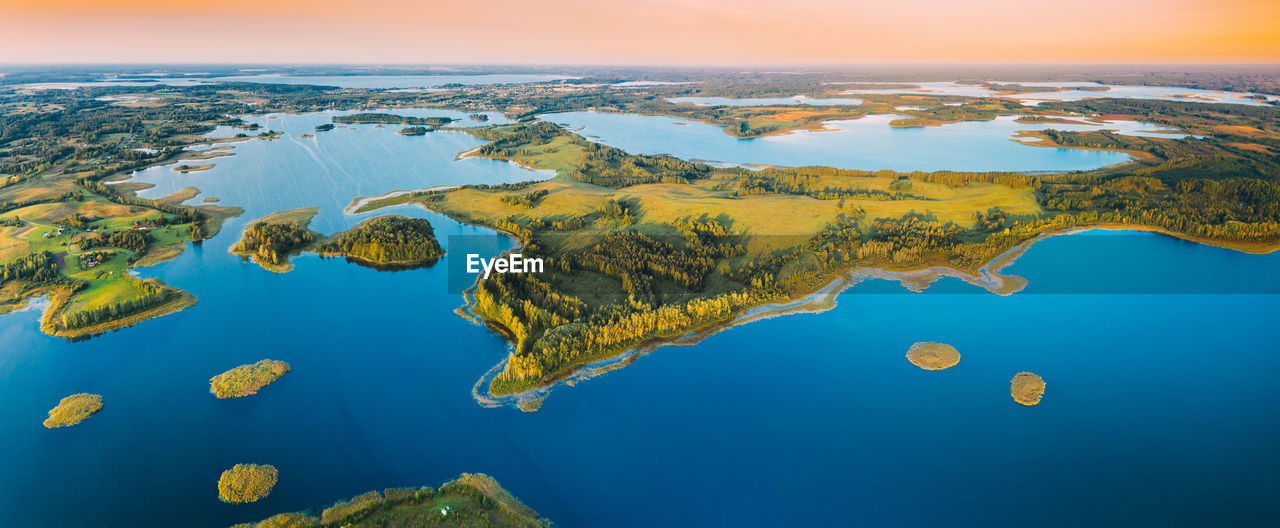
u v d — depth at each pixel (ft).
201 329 611.88
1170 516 396.16
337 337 602.44
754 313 647.56
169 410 486.79
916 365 562.66
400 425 476.13
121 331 602.44
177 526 376.68
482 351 579.07
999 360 569.64
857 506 408.26
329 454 443.73
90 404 485.97
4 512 385.09
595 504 406.82
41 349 565.94
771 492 419.54
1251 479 426.10
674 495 416.46
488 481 420.36
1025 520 394.73
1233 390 523.70
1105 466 440.86
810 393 524.11
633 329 585.63
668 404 507.71
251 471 418.51
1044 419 490.08
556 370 545.03
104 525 377.71
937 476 432.66
